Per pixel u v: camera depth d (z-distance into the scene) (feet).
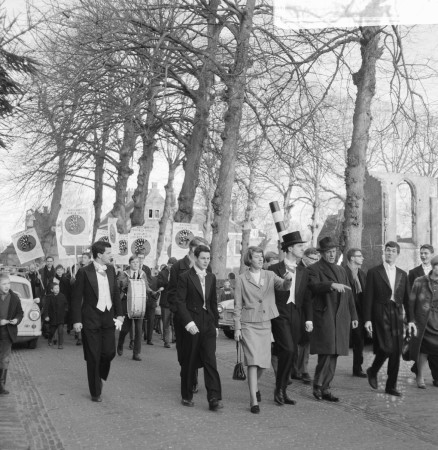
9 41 41.52
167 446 20.70
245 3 61.77
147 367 39.73
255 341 26.21
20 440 20.31
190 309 26.68
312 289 27.96
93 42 60.39
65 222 74.18
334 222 136.87
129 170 91.04
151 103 64.95
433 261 32.27
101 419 24.71
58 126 60.03
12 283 52.70
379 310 30.09
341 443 21.06
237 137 62.34
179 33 66.95
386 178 71.87
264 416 25.16
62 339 52.47
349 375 36.29
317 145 57.00
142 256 43.96
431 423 23.98
